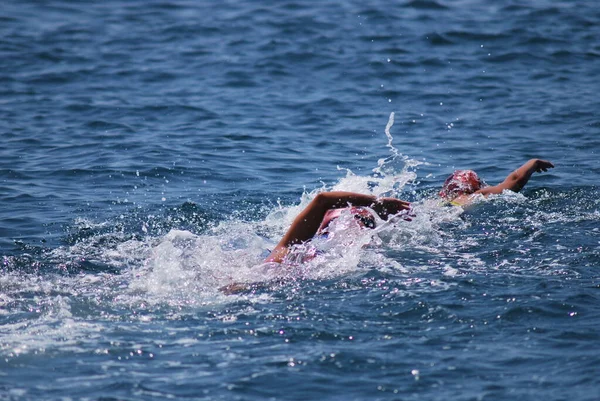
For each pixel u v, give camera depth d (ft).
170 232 99.96
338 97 178.09
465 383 61.11
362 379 62.08
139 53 215.10
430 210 107.86
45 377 62.80
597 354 64.95
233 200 116.98
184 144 146.20
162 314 75.56
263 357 65.87
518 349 66.49
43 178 126.41
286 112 168.04
